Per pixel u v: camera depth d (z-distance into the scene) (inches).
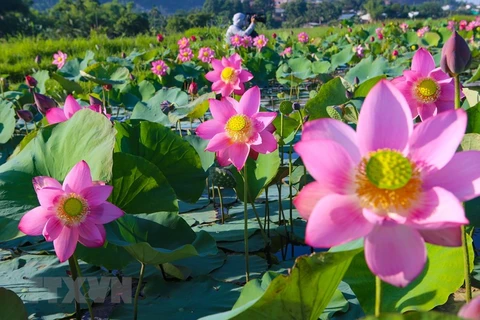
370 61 299.6
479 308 38.4
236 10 4261.8
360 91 164.9
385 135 50.5
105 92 303.1
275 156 125.1
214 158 150.2
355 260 83.3
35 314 100.4
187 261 120.6
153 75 412.2
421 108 95.3
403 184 45.4
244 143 99.7
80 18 2240.4
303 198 48.9
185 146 135.2
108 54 786.2
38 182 83.2
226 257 124.0
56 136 112.7
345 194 47.4
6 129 205.3
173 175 137.1
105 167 102.6
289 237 135.3
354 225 45.4
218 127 103.8
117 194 115.7
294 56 584.7
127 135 134.8
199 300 101.9
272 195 170.4
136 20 2149.4
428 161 48.6
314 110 159.8
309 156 47.9
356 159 49.8
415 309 77.6
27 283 113.3
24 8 2338.8
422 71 95.6
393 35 793.6
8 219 101.0
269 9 4298.7
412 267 43.6
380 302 55.4
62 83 275.3
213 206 162.4
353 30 1021.2
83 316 100.7
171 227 104.5
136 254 89.7
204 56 435.8
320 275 59.7
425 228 43.3
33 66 582.9
